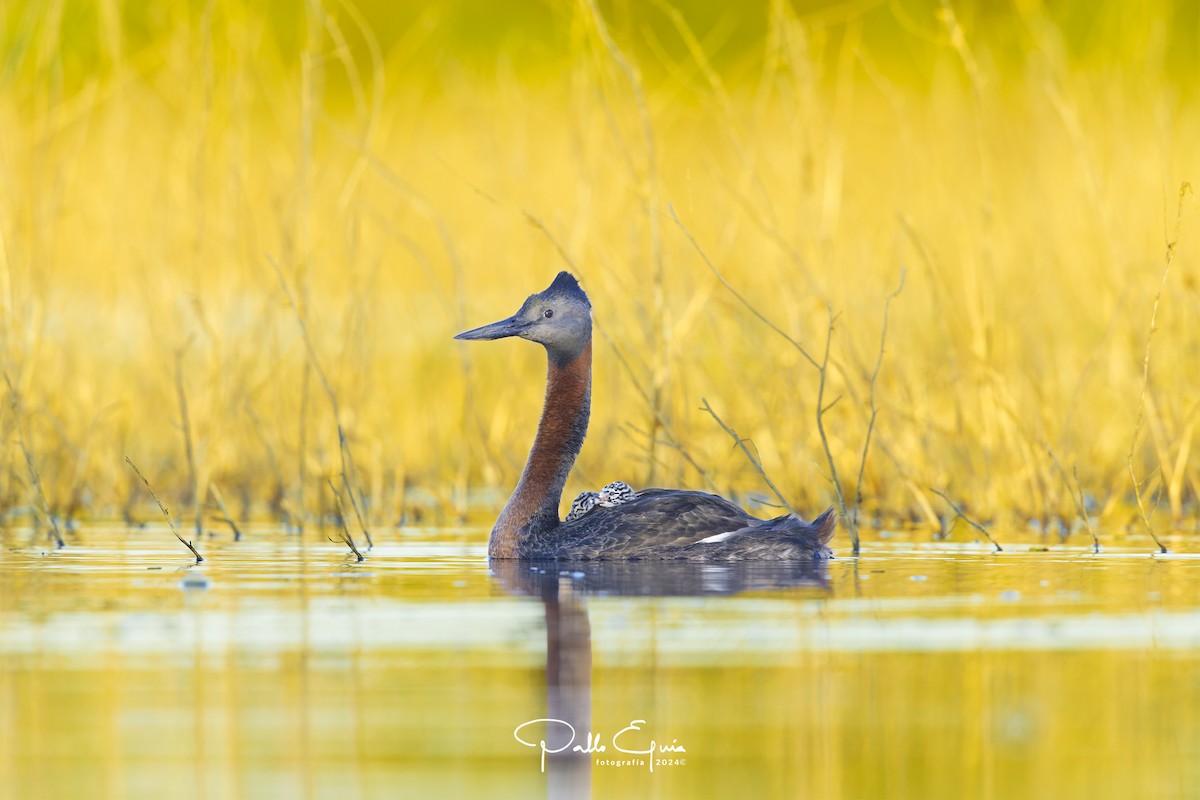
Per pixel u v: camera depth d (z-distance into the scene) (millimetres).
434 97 31562
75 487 17219
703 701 8578
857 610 10875
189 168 18891
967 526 16359
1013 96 22609
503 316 19828
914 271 19656
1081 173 19375
